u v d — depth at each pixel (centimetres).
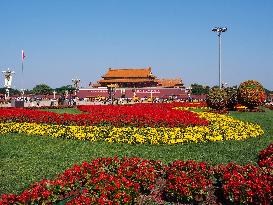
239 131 2116
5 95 8288
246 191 921
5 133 2227
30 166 1359
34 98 8038
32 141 1919
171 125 2200
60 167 1341
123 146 1753
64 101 6094
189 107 4444
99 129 2064
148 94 9569
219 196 1012
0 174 1245
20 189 1077
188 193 984
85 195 909
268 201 901
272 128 2552
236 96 4425
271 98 8394
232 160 1440
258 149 1678
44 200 909
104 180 973
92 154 1576
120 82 10794
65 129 2102
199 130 2047
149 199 1017
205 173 1086
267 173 1034
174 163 1154
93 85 11038
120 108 3175
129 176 1061
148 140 1823
